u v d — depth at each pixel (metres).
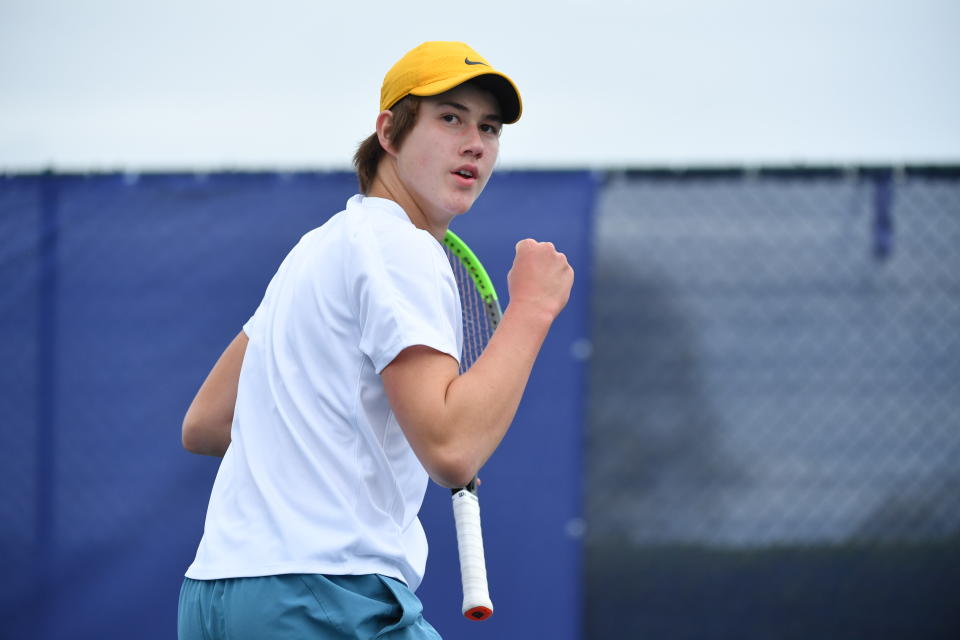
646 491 14.81
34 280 15.99
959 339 14.66
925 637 14.51
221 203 15.89
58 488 15.84
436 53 7.21
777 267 14.86
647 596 14.72
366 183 7.73
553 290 6.85
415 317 6.38
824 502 14.67
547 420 14.94
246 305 15.83
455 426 6.23
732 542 14.71
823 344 14.77
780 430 14.75
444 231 7.76
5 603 15.77
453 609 14.87
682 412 14.85
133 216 15.95
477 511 7.68
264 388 6.82
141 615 15.66
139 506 15.76
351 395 6.54
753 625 14.62
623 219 15.04
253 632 6.35
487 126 7.41
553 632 14.74
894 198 14.76
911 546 14.55
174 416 15.80
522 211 15.11
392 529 6.60
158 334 15.87
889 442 14.67
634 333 14.95
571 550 14.82
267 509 6.49
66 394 15.91
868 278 14.75
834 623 14.55
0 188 16.09
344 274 6.65
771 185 14.91
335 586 6.33
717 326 14.88
